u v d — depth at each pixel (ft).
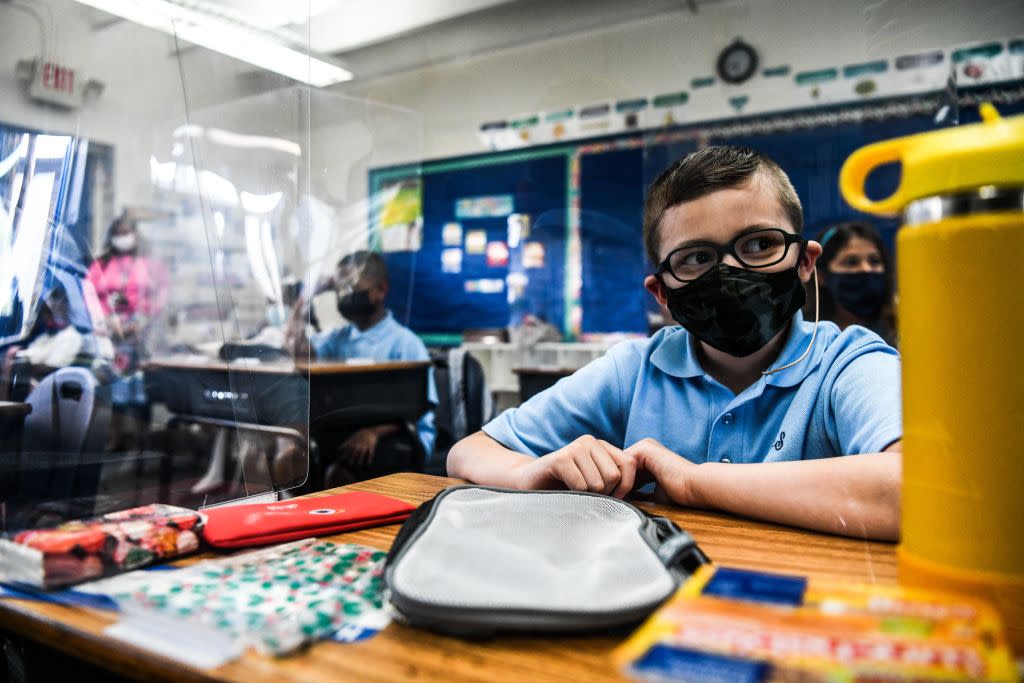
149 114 3.97
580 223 14.65
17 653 1.59
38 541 1.40
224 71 4.17
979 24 10.55
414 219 16.19
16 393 3.12
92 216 4.92
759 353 2.89
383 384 8.79
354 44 15.30
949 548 1.08
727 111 12.78
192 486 2.79
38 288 3.23
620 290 14.30
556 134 14.78
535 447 2.98
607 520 1.58
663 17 13.32
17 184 3.15
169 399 4.73
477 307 15.96
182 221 6.82
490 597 1.16
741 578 1.08
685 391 3.01
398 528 1.93
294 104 4.38
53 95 3.35
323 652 1.11
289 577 1.43
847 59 11.64
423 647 1.14
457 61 15.80
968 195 1.05
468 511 1.57
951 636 0.85
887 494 1.76
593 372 3.29
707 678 0.76
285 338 5.04
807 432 2.75
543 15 13.71
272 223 4.58
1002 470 1.04
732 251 2.46
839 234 9.05
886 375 2.52
